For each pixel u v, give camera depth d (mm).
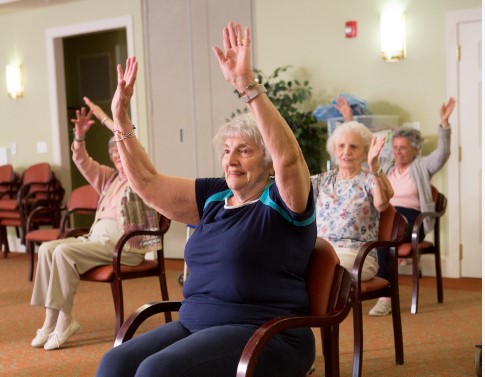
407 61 5410
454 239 5367
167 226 3764
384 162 4871
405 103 5434
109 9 6844
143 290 5215
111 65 8391
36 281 3668
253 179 1952
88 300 4887
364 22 5539
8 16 7566
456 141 5297
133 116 6766
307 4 5754
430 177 4711
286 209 1843
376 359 3277
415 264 4219
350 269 3096
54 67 7320
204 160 6465
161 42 6582
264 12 5965
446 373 3045
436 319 4043
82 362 3379
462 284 5113
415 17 5359
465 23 5219
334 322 1781
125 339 1950
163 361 1637
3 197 7484
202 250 1931
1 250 7414
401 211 4645
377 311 4125
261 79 5816
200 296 1932
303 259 1912
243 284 1845
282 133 1722
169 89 6582
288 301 1874
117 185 3916
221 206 2006
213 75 6355
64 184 7434
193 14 6391
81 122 3928
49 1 7090
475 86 5234
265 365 1753
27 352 3580
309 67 5785
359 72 5586
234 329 1786
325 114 5301
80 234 4230
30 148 7605
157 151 6699
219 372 1684
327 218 3336
